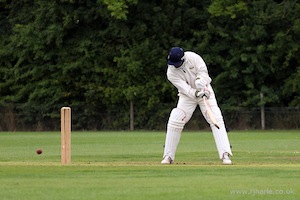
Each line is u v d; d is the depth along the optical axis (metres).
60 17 160.00
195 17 161.12
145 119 158.62
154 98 158.25
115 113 159.50
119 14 154.62
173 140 66.75
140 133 141.75
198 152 87.50
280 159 74.00
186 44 160.25
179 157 78.88
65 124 63.78
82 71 161.00
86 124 159.75
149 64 159.38
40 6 160.75
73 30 162.50
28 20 166.00
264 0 158.12
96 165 61.66
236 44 159.25
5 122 159.62
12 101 164.38
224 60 159.00
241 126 156.62
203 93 65.06
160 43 160.75
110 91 159.00
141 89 158.00
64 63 161.75
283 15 154.75
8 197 41.56
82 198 41.09
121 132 148.00
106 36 161.12
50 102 161.62
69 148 64.06
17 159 75.56
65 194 42.66
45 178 50.69
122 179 50.03
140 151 89.69
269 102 159.12
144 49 158.75
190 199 40.81
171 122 66.56
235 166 61.06
